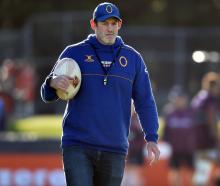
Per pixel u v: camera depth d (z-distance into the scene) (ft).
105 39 63.87
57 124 184.75
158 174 136.46
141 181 135.64
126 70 64.64
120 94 64.28
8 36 243.60
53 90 63.77
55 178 132.16
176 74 231.91
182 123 136.26
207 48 234.58
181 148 136.36
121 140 64.44
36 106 223.71
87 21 243.60
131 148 134.31
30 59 240.32
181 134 136.36
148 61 233.96
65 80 62.03
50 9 311.68
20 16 315.17
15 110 213.87
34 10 312.91
